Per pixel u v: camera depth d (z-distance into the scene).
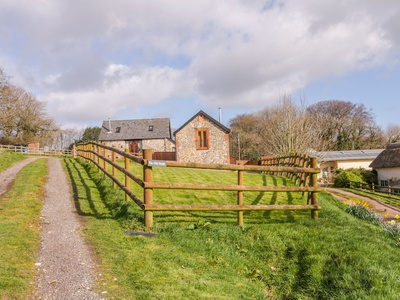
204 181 13.98
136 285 4.35
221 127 29.95
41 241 5.81
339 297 4.70
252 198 9.83
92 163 16.50
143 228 6.63
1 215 7.09
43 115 50.00
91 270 4.70
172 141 48.34
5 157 20.64
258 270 5.80
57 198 9.40
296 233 6.85
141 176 13.03
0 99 40.22
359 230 7.32
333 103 60.59
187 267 5.17
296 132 27.89
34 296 3.94
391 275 5.05
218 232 6.71
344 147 58.09
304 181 13.49
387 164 37.41
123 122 47.91
